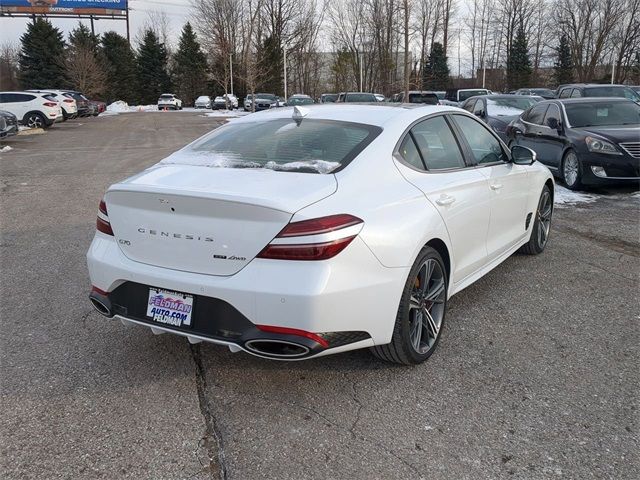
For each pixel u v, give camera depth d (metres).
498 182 4.44
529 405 3.02
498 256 4.69
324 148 3.38
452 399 3.08
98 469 2.54
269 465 2.56
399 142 3.53
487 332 3.93
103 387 3.23
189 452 2.65
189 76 70.25
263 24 57.97
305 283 2.70
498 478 2.47
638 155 8.71
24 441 2.73
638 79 56.56
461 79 70.44
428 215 3.36
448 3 55.19
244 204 2.74
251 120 4.08
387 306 3.03
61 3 67.69
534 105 11.41
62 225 7.28
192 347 3.72
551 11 64.12
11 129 19.00
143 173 3.40
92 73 56.56
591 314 4.25
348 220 2.84
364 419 2.91
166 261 3.02
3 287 4.90
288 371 3.41
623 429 2.81
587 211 7.90
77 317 4.23
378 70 45.19
